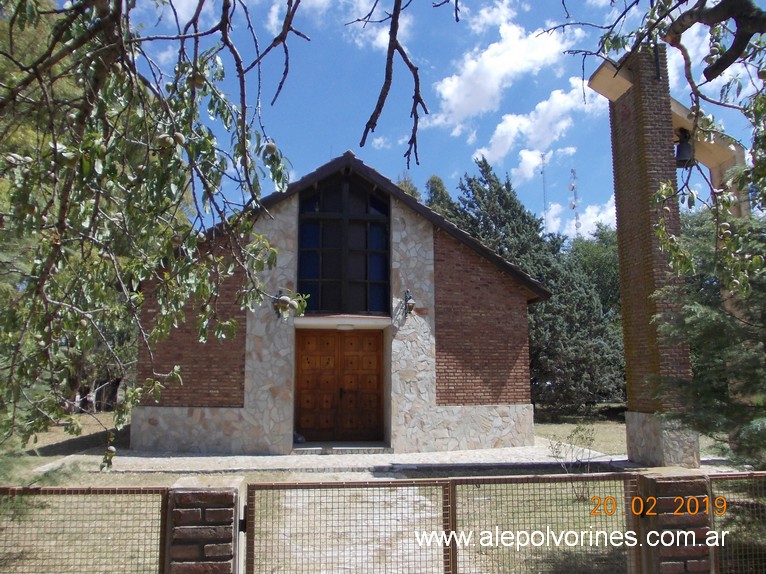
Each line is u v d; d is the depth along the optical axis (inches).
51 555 210.7
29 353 173.5
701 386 281.0
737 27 187.6
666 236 256.7
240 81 143.1
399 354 614.2
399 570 229.9
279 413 582.6
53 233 143.9
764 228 281.0
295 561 228.7
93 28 133.6
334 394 649.6
